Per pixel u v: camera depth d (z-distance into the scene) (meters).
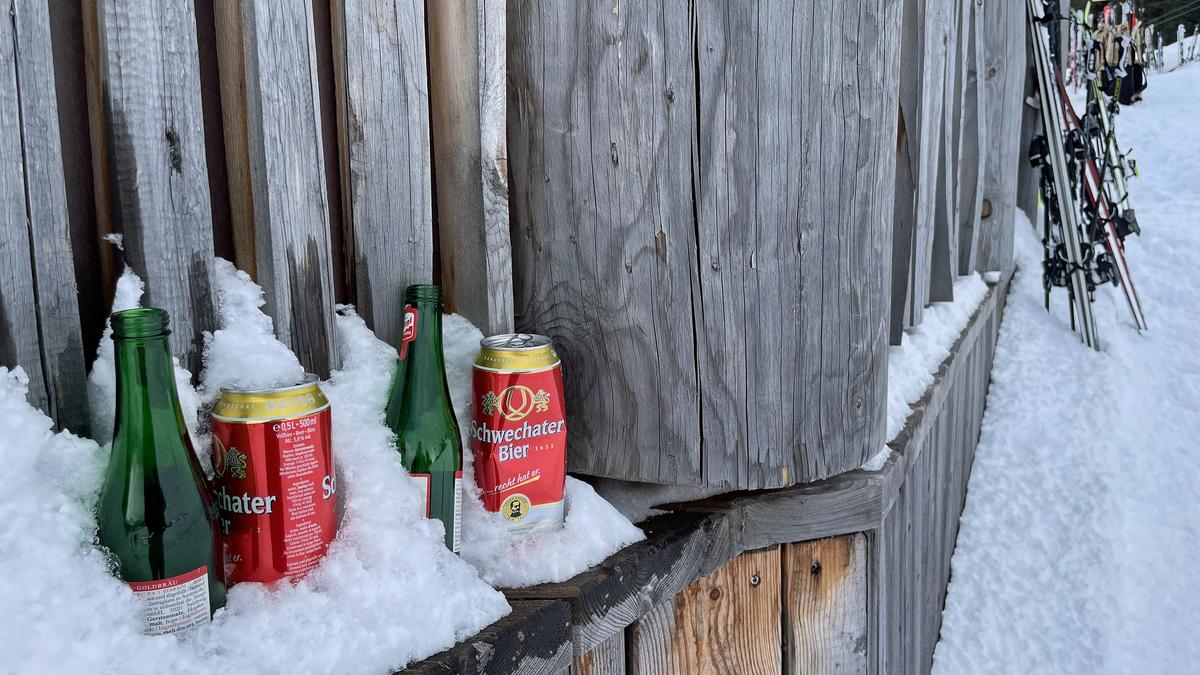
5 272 0.83
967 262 3.68
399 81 1.21
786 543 1.50
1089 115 4.28
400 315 1.25
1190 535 3.28
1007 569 3.13
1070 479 3.52
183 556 0.83
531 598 1.10
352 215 1.18
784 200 1.28
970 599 3.03
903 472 1.69
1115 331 4.42
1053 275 4.39
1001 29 4.00
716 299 1.30
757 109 1.25
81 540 0.80
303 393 0.92
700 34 1.23
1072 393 3.96
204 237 0.99
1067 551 3.20
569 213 1.34
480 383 1.17
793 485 1.48
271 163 1.03
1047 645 2.87
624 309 1.33
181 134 0.96
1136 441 3.70
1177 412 3.89
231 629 0.84
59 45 0.93
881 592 1.59
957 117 3.13
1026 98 4.95
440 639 0.95
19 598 0.73
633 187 1.29
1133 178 7.87
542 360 1.17
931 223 2.79
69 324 0.89
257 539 0.90
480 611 1.01
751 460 1.35
